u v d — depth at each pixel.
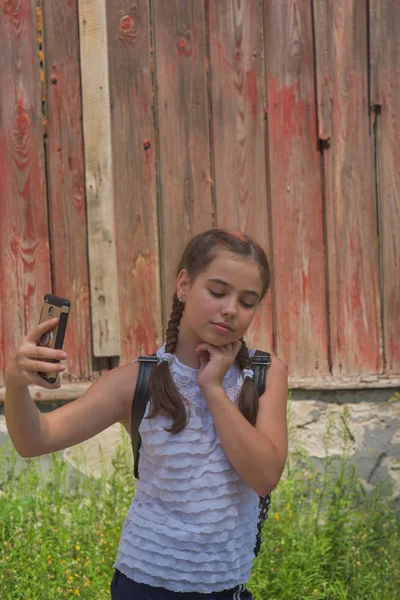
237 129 4.11
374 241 4.15
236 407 1.88
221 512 1.88
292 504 3.69
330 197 4.13
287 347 4.14
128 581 1.92
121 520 3.56
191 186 4.11
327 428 4.00
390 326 4.15
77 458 4.00
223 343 1.86
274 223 4.13
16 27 4.07
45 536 3.42
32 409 1.81
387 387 4.06
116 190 4.09
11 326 4.13
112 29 4.05
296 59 4.10
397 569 3.37
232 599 1.94
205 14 4.08
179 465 1.87
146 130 4.09
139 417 1.92
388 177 4.14
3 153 4.11
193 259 1.90
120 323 4.11
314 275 4.14
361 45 4.11
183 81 4.09
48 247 4.12
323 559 3.43
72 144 4.10
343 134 4.12
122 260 4.10
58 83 4.08
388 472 4.05
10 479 3.92
